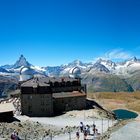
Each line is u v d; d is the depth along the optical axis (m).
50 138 80.81
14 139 73.50
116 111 199.00
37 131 91.06
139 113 190.75
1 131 84.38
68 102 160.50
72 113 149.00
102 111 162.00
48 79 173.62
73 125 113.44
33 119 134.38
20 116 142.25
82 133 87.88
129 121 95.00
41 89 150.75
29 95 150.12
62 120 130.75
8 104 125.81
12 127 92.12
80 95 162.88
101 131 89.62
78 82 180.75
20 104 155.62
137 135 69.50
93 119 132.88
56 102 158.00
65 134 87.75
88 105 172.25
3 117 115.06
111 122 113.81
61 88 172.88
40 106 149.88
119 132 73.50
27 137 81.00
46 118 140.00
